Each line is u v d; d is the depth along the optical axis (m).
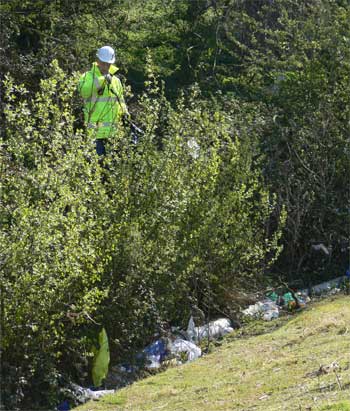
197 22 27.00
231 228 16.31
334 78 20.41
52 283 12.33
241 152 17.00
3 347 12.21
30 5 22.16
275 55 24.91
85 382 13.35
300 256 19.28
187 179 15.40
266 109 20.50
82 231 13.30
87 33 23.06
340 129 19.95
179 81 26.14
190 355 14.23
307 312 15.40
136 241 13.85
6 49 20.73
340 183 19.75
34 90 20.86
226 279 16.36
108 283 13.73
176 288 14.70
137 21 24.91
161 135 17.97
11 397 12.02
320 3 21.41
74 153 13.63
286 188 18.88
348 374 10.63
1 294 12.09
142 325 14.02
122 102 17.09
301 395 10.27
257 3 26.55
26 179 12.98
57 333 12.57
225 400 11.08
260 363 12.56
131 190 14.39
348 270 18.69
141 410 11.46
